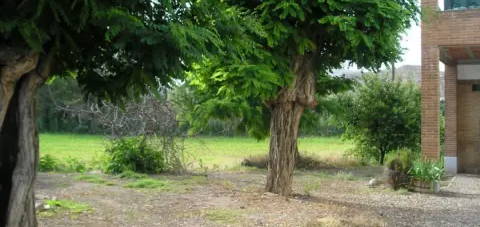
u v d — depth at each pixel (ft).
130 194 34.88
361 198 36.17
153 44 13.85
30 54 13.71
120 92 17.04
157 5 14.55
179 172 50.85
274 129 34.17
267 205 30.22
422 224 27.58
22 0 12.59
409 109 68.80
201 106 53.26
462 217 29.86
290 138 34.01
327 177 49.90
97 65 16.53
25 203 14.69
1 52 13.44
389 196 37.58
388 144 69.72
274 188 34.45
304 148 106.42
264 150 98.68
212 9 16.01
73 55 16.11
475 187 44.45
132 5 13.67
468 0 50.72
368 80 70.13
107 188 37.68
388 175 41.83
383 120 69.41
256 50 26.94
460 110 59.06
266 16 28.09
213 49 15.89
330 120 71.92
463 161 58.85
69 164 54.34
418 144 68.85
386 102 69.77
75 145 106.83
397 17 27.43
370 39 27.99
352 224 25.61
